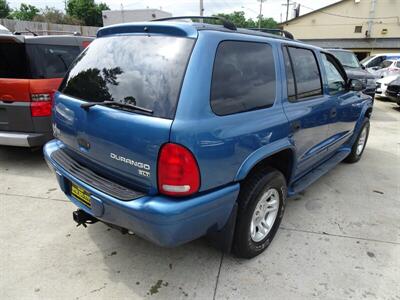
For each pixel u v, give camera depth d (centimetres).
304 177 367
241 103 233
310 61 337
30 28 1847
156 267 266
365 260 282
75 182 245
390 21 3241
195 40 210
